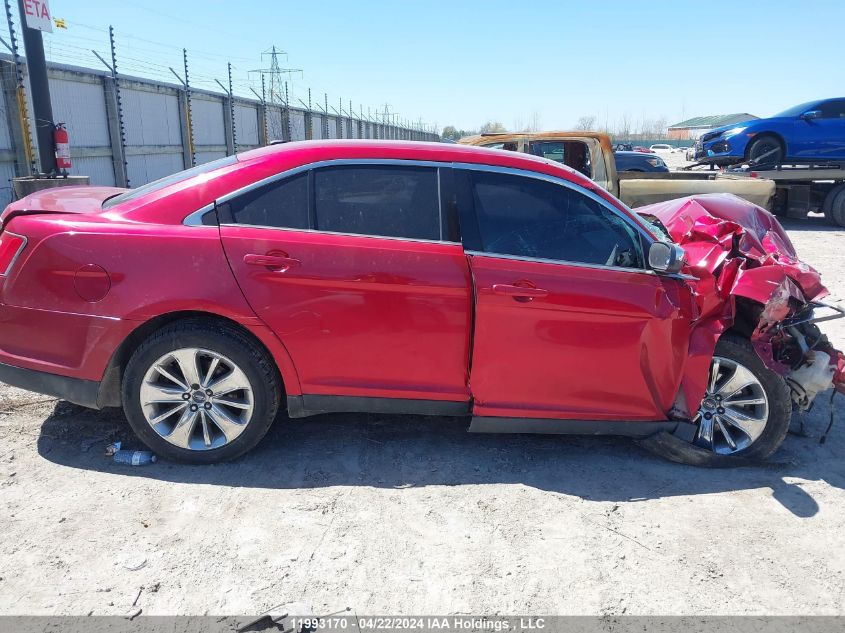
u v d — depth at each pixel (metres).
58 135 9.27
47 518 2.96
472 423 3.51
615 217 3.58
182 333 3.24
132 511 3.04
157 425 3.37
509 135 8.15
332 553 2.81
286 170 3.37
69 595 2.49
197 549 2.79
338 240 3.31
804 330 3.76
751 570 2.82
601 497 3.37
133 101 15.58
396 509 3.17
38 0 8.83
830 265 9.76
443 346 3.39
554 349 3.42
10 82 10.86
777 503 3.37
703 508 3.30
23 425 3.83
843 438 4.19
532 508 3.23
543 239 3.48
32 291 3.26
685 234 4.16
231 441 3.41
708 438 3.77
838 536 3.09
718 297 3.62
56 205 3.59
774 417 3.67
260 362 3.32
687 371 3.63
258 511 3.09
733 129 14.24
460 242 3.39
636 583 2.71
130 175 15.52
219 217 3.31
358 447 3.77
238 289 3.22
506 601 2.57
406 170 3.43
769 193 9.25
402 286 3.30
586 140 8.02
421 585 2.64
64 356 3.29
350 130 38.00
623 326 3.46
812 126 13.77
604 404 3.58
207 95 19.69
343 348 3.34
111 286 3.21
